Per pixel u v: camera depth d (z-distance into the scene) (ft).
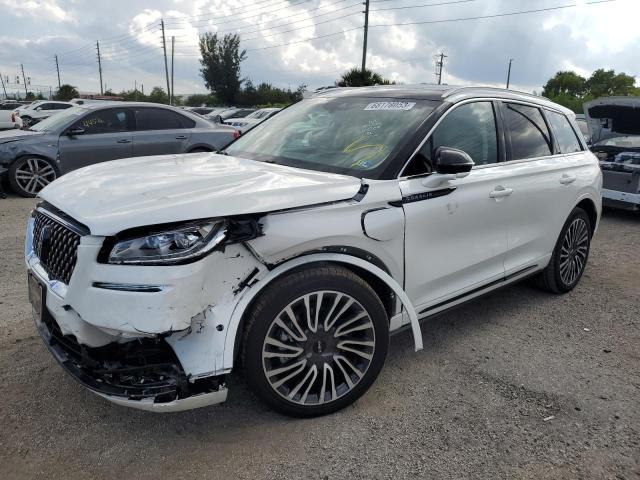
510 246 13.01
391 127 11.23
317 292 8.97
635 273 18.71
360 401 10.19
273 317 8.69
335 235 8.95
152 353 8.40
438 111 11.32
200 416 9.56
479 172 11.87
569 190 14.80
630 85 250.57
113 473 8.17
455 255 11.37
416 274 10.57
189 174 9.86
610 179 28.09
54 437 8.89
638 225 27.35
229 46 207.10
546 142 14.53
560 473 8.46
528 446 9.08
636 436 9.41
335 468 8.42
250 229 8.15
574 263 16.15
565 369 11.69
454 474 8.38
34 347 11.71
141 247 7.56
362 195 9.49
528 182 13.17
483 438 9.24
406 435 9.25
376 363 9.85
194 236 7.74
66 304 7.97
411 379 11.07
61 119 30.60
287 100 210.59
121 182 9.26
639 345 13.00
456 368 11.58
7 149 28.12
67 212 8.27
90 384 8.23
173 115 31.91
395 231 9.85
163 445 8.80
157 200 8.08
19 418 9.32
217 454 8.64
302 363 9.18
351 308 9.46
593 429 9.58
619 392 10.83
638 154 27.20
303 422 9.49
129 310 7.48
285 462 8.50
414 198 10.24
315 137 12.02
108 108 30.25
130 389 8.14
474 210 11.53
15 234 21.09
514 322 14.10
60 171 29.48
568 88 256.32
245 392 10.32
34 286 9.32
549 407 10.21
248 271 8.30
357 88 14.10
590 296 16.22
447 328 13.62
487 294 12.95
